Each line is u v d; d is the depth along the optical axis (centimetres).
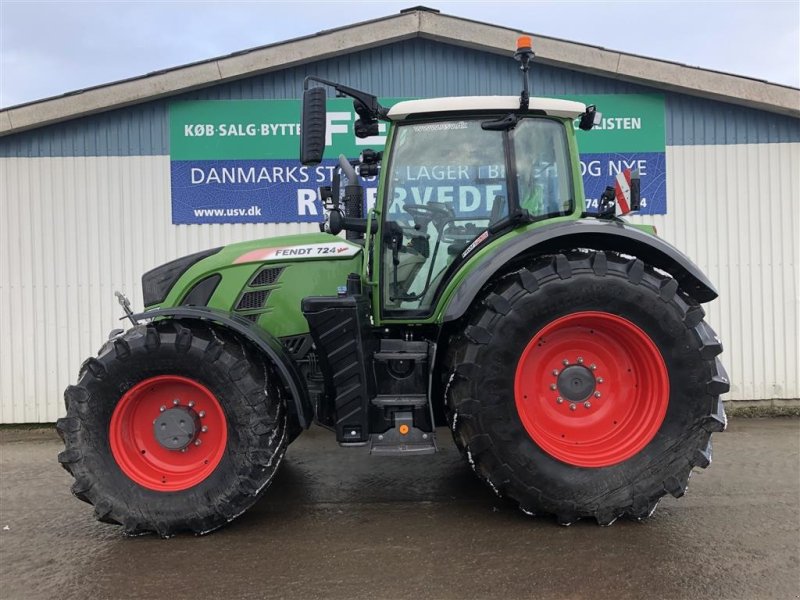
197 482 313
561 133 365
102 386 313
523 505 314
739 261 621
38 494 396
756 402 623
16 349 607
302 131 318
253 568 277
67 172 604
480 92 609
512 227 354
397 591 252
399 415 331
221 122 606
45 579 271
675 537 303
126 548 303
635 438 318
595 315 313
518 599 244
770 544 294
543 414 326
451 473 423
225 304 376
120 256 609
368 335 339
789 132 618
